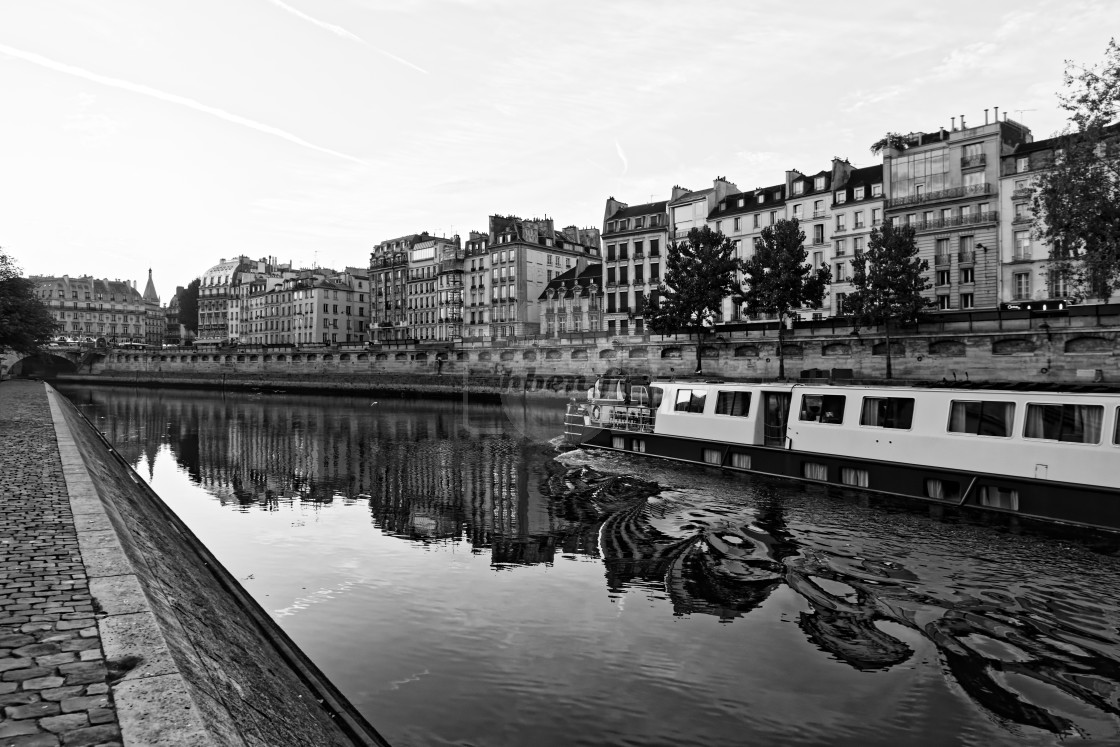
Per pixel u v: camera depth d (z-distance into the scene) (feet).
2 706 14.80
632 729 28.60
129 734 13.65
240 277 512.22
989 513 59.62
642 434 93.35
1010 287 176.45
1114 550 51.01
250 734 17.10
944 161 189.57
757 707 30.09
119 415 202.18
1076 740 27.37
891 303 147.33
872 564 48.52
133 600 21.61
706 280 181.16
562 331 292.61
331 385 304.30
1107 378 118.32
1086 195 87.61
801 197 221.05
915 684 31.76
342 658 35.58
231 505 78.84
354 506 76.74
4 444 62.64
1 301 178.60
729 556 50.96
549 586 46.24
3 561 25.73
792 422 75.72
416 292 378.53
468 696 31.40
